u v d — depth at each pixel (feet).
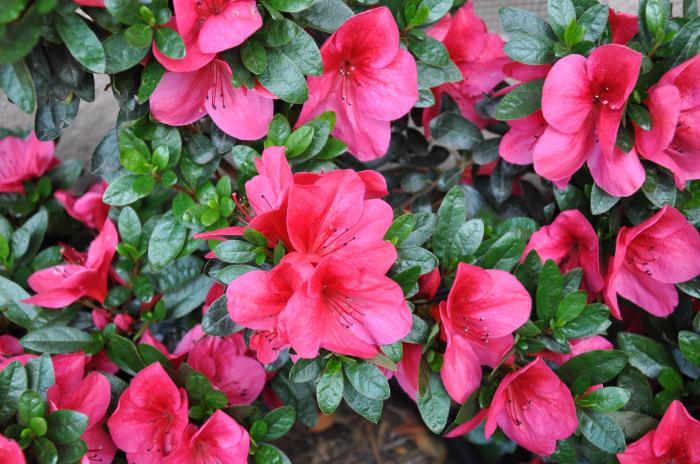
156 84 1.88
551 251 2.09
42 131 1.97
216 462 1.95
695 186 2.07
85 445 1.82
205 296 2.17
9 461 1.76
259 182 1.83
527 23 1.98
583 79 1.92
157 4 1.81
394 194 2.41
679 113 1.93
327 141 1.99
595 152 1.98
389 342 1.77
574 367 1.96
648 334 2.24
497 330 1.89
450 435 1.97
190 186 2.04
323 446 2.37
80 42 1.76
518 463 2.39
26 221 2.37
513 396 1.96
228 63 1.88
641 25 1.97
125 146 1.97
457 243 1.95
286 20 1.86
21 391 1.82
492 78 2.27
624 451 1.94
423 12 1.98
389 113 1.99
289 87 1.89
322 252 1.79
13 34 1.70
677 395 2.03
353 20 1.88
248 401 2.11
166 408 1.93
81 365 1.94
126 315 2.12
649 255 2.06
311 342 1.72
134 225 2.14
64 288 2.09
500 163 2.22
